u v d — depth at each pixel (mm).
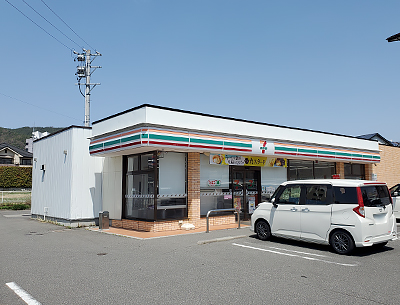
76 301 5223
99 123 13789
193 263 7531
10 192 41312
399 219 15289
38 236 12188
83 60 25406
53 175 16766
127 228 13352
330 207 8617
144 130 10977
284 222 9656
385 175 21766
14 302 5207
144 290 5715
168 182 12531
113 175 14617
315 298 5266
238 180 14828
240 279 6293
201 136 12219
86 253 8875
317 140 17297
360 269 6965
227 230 12297
